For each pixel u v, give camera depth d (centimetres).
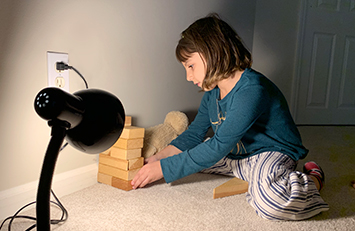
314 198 101
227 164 132
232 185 117
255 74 111
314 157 175
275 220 98
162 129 151
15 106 94
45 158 50
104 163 121
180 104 186
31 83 97
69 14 107
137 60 145
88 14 115
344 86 279
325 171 150
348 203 114
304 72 271
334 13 267
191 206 105
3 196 93
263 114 112
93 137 58
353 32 272
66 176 113
